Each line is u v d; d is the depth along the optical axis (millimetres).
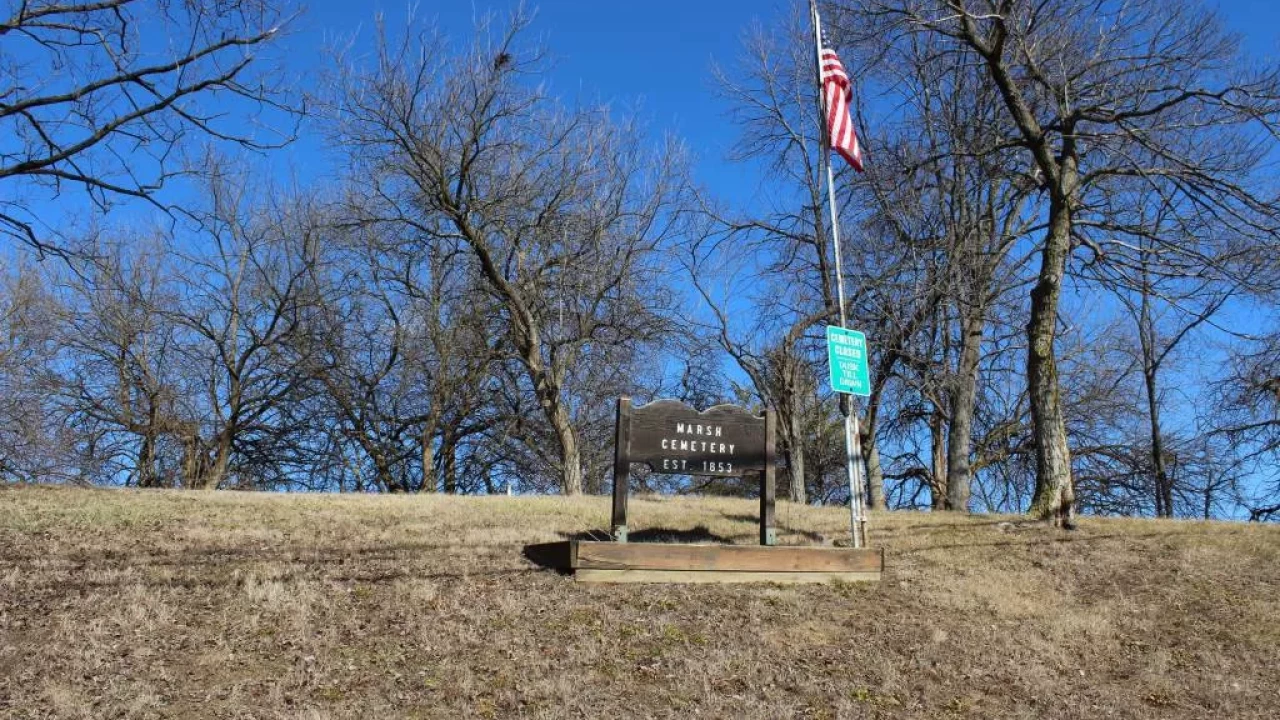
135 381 28453
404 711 6160
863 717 6648
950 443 21766
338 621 7680
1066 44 16078
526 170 23406
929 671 7668
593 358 26797
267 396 29375
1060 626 8984
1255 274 14648
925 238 21328
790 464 23938
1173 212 14789
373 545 10375
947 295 20250
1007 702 7164
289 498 14672
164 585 8227
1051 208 14914
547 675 6930
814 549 9961
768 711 6570
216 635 7184
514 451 31078
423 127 22047
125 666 6520
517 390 29141
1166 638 8875
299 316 29250
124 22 11953
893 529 13500
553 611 8297
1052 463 14070
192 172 14688
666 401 9914
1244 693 7531
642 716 6367
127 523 11109
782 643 7988
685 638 7906
